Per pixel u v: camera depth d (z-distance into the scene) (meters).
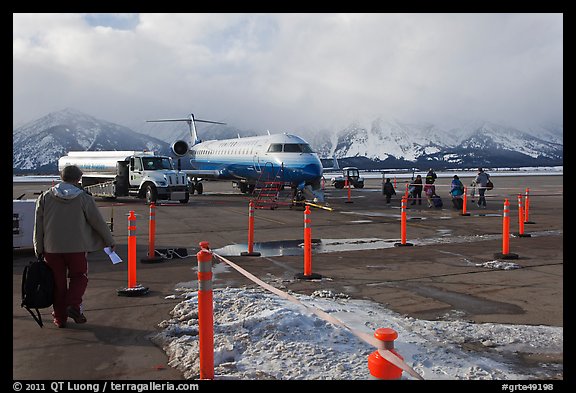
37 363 4.68
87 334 5.52
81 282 5.80
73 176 5.82
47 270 5.52
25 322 5.97
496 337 5.21
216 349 4.71
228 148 30.69
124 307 6.60
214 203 25.89
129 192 25.42
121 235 14.10
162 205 24.53
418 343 4.99
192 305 6.39
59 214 5.60
